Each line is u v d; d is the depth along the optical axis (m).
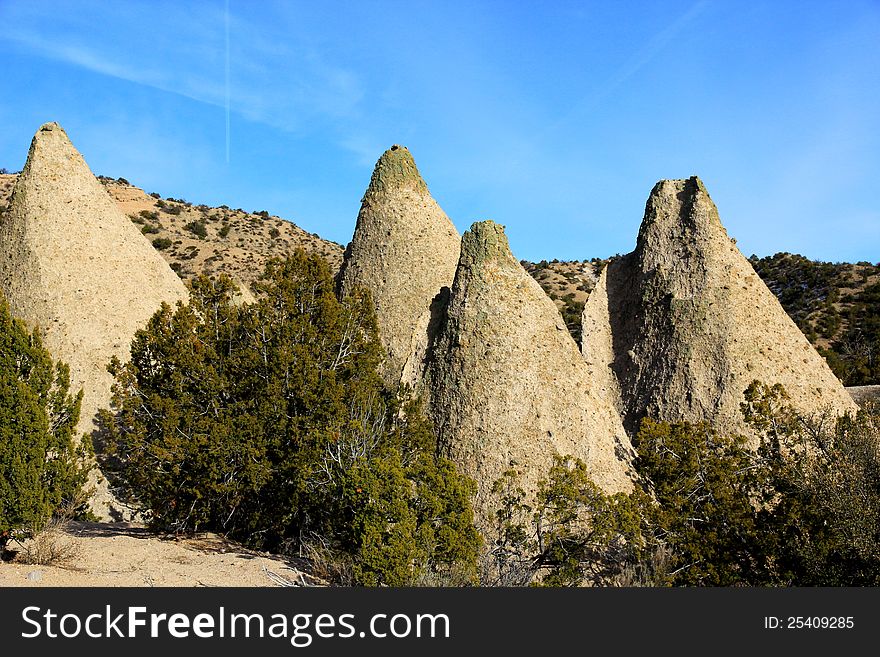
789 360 19.28
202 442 16.45
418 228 21.81
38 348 13.93
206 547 16.72
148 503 17.69
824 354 46.59
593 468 16.38
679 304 19.81
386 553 12.38
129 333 22.08
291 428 16.61
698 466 14.99
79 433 19.92
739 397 18.58
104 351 21.33
